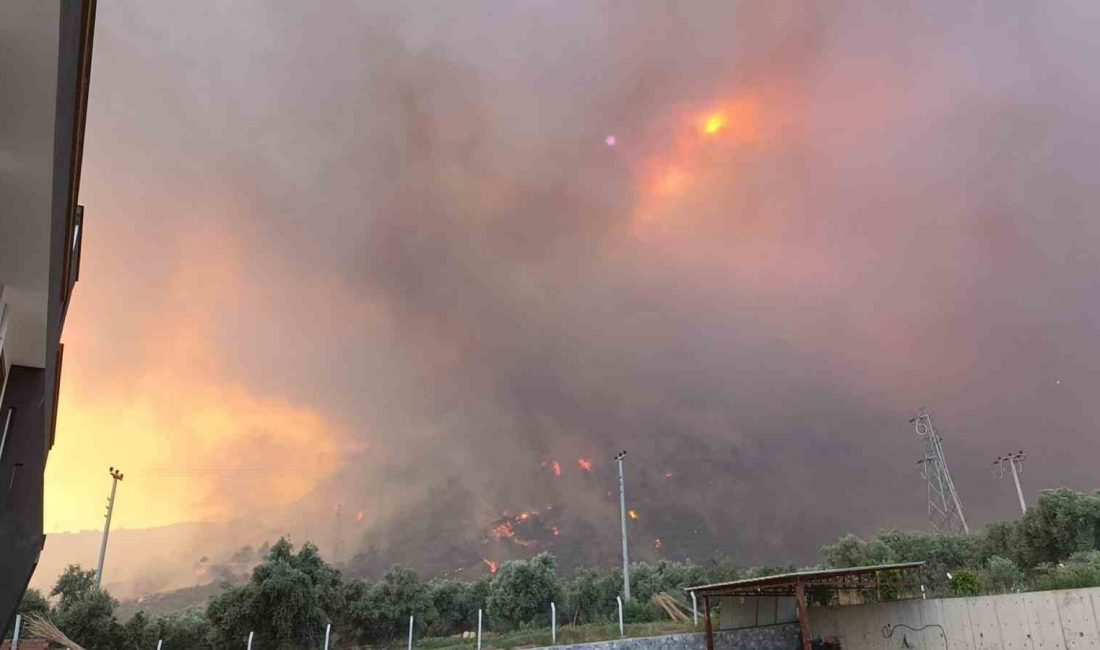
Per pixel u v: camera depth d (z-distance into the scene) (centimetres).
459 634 3972
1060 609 1934
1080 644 1867
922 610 2347
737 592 2664
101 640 2708
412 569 3931
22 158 453
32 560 859
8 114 411
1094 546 3023
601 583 4488
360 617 3497
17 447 795
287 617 2888
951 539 3972
